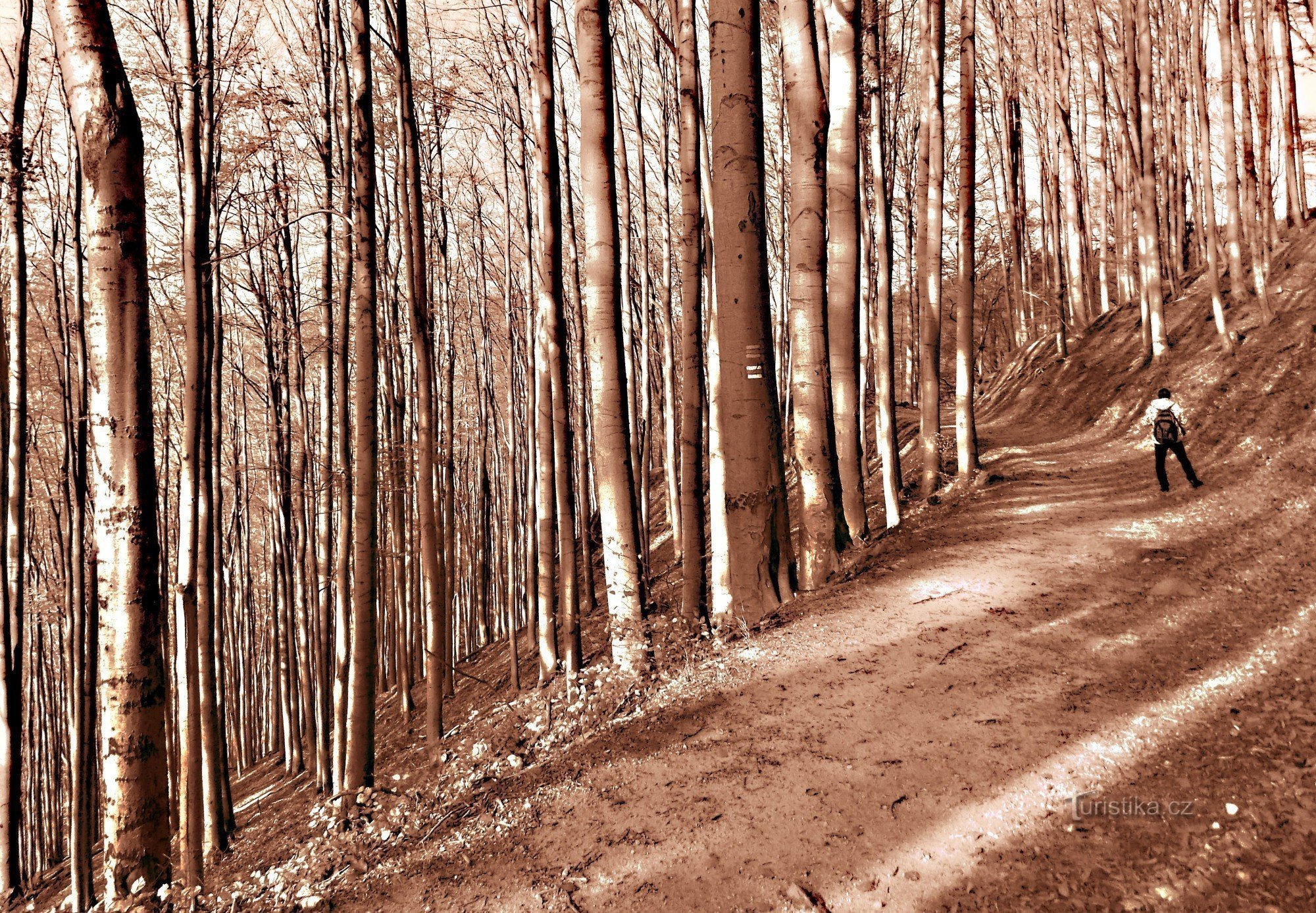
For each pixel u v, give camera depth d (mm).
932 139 12688
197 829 7086
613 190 7188
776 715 5430
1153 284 17766
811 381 8305
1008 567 7996
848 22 9344
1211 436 12648
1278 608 5984
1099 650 5762
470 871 4281
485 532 19312
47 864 16500
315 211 8242
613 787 4875
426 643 8727
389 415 12289
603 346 7160
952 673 5637
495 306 17984
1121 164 24797
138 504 3781
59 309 10828
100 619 3791
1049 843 3592
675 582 14094
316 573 11969
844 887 3551
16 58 8938
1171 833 3465
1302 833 3223
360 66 7383
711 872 3834
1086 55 26109
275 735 20672
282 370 12789
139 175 3787
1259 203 17906
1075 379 21188
